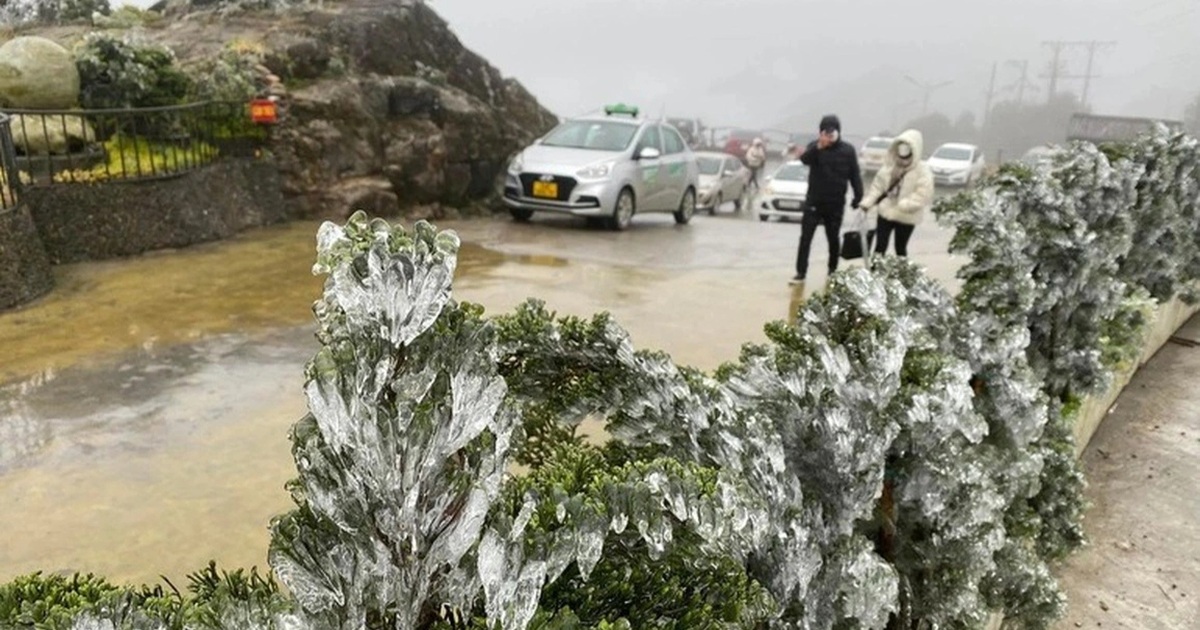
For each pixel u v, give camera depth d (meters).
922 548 2.27
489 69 16.50
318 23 12.98
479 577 1.18
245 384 4.95
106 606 1.04
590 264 8.84
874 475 1.94
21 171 8.02
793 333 2.13
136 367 5.19
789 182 16.95
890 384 1.96
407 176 12.19
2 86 8.43
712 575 1.51
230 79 10.23
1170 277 6.23
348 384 1.03
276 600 1.09
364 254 1.05
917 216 7.27
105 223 7.91
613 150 11.66
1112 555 3.89
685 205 13.12
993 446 2.73
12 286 6.38
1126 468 4.74
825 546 1.97
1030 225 3.93
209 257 8.23
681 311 7.00
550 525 1.24
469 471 1.16
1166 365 6.50
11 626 1.09
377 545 1.10
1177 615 3.47
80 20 14.59
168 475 3.76
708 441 1.78
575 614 1.29
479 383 1.12
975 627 2.29
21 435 4.16
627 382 1.84
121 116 9.08
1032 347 4.08
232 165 9.82
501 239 10.31
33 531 3.27
